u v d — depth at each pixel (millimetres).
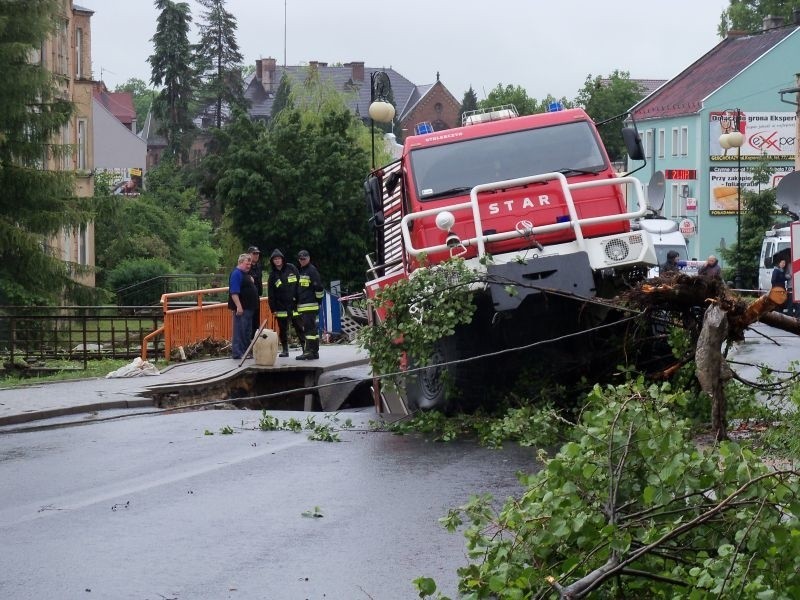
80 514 9414
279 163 43719
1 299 32938
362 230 44156
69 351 26609
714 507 6004
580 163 14711
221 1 112875
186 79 111062
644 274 13594
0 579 7449
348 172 43875
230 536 8555
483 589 6078
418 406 14555
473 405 13938
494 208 14141
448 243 13438
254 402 20141
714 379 10398
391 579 7336
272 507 9547
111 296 35094
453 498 9695
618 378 12977
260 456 12156
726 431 10516
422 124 16031
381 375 13281
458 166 14773
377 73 23438
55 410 15844
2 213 33594
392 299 13031
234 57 113375
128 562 7844
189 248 69062
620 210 14359
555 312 13180
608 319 12930
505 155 14797
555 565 6168
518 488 9984
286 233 43531
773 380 12945
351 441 13156
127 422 15305
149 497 10070
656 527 6246
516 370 13625
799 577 5539
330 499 9805
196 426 14766
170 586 7250
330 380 20734
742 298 10812
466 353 13594
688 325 11070
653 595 6086
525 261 13016
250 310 22156
